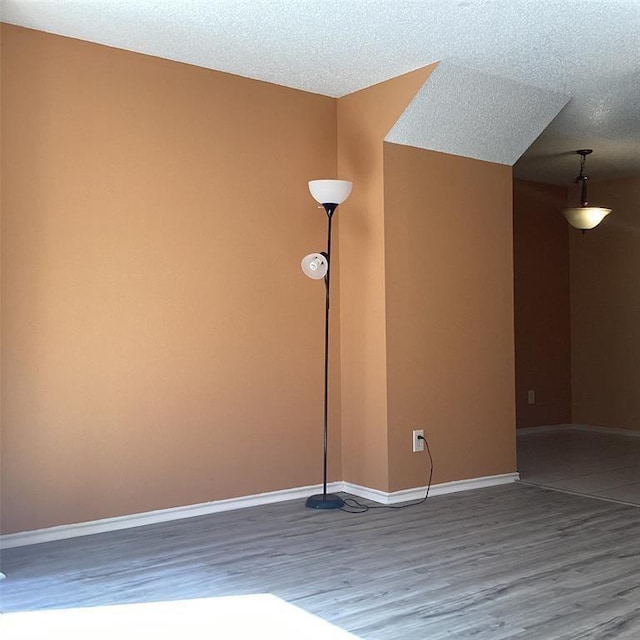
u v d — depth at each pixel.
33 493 3.51
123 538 3.60
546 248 7.31
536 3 3.26
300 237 4.45
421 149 4.50
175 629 2.54
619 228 7.10
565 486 4.78
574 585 2.96
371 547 3.45
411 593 2.87
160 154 3.91
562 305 7.43
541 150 5.98
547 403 7.29
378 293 4.36
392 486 4.33
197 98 4.05
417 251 4.47
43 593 2.88
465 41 3.72
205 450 4.05
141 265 3.84
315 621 2.60
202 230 4.05
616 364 7.11
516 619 2.62
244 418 4.20
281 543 3.52
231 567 3.18
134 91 3.83
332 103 4.62
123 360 3.78
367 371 4.44
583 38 3.69
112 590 2.91
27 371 3.50
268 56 3.93
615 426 7.11
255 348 4.25
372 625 2.56
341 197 4.08
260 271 4.27
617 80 4.34
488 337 4.83
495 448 4.85
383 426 4.34
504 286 4.92
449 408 4.61
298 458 4.43
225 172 4.14
